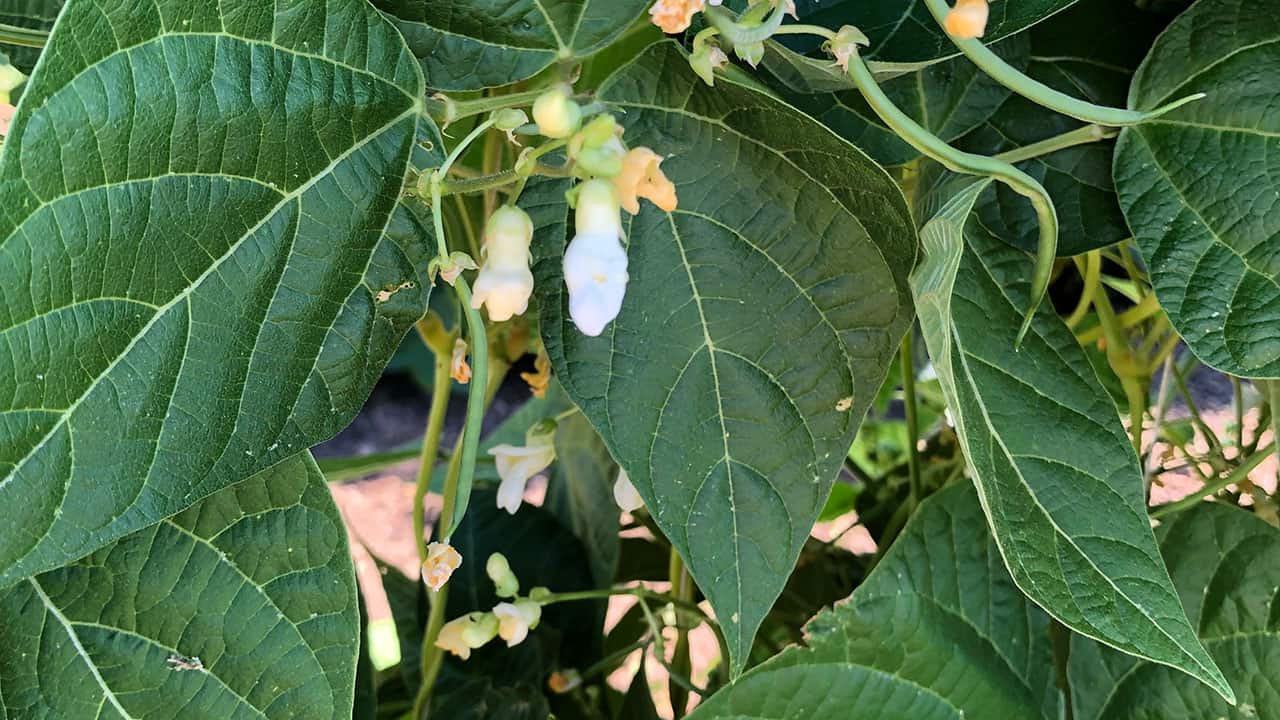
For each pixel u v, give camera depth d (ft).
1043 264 0.73
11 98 0.60
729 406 0.72
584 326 0.56
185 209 0.55
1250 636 0.91
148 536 0.71
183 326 0.56
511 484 1.00
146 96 0.52
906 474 1.41
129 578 0.71
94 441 0.52
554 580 1.25
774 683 0.82
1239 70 0.73
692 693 1.29
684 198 0.71
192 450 0.56
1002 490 0.74
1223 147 0.73
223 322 0.57
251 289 0.58
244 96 0.57
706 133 0.70
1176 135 0.75
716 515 0.72
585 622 1.24
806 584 1.34
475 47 0.68
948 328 0.63
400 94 0.63
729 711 0.81
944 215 0.66
